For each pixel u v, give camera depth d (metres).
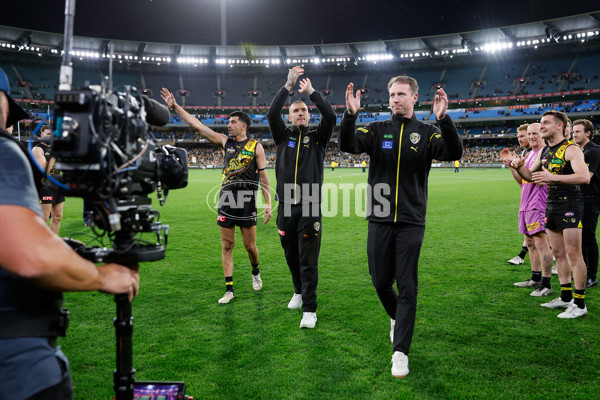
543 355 3.26
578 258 4.11
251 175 4.68
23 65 51.59
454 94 57.00
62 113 1.36
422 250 7.25
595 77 50.00
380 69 60.84
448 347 3.42
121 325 1.58
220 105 59.97
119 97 1.56
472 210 12.53
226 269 4.68
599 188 5.03
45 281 1.09
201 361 3.16
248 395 2.69
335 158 55.28
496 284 5.25
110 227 1.54
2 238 1.04
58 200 5.99
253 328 3.84
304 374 2.96
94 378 2.91
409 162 3.18
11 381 1.14
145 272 5.86
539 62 54.22
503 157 4.25
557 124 4.23
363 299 4.67
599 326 3.86
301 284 4.39
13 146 1.21
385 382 2.86
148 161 1.67
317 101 4.06
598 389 2.76
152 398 2.03
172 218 11.17
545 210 4.41
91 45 51.22
